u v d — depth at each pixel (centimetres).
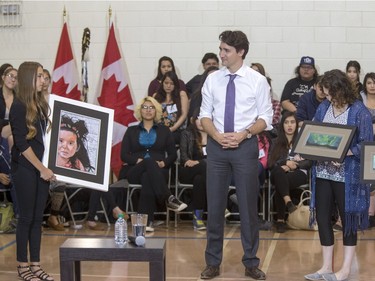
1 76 706
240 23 816
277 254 579
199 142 728
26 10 838
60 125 477
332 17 810
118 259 383
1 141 639
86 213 745
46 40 837
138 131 734
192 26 820
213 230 496
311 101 735
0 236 659
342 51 811
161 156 727
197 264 540
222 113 490
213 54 778
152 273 383
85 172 478
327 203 481
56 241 634
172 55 824
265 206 736
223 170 492
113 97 800
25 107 464
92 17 830
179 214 766
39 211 480
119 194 754
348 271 482
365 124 462
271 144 725
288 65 814
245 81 488
